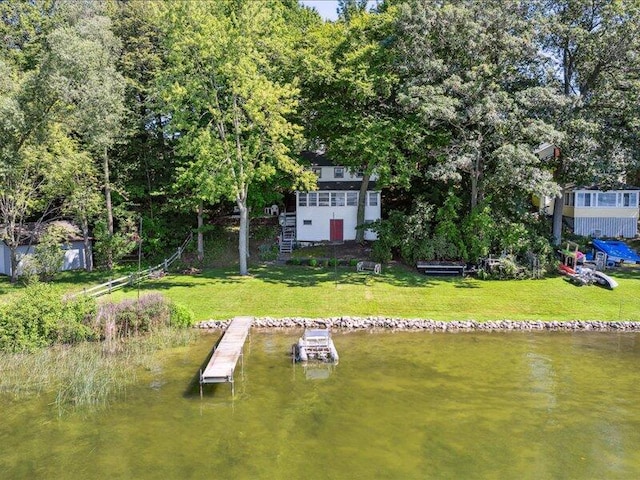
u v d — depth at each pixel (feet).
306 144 112.37
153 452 38.96
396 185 121.70
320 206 123.34
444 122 95.20
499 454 38.55
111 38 102.53
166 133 95.66
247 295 83.76
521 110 88.22
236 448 39.45
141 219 111.04
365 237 123.24
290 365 57.52
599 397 48.80
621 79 92.99
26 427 43.19
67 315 63.98
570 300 80.28
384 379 53.26
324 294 84.07
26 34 112.57
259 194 107.04
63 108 88.33
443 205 100.94
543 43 96.12
